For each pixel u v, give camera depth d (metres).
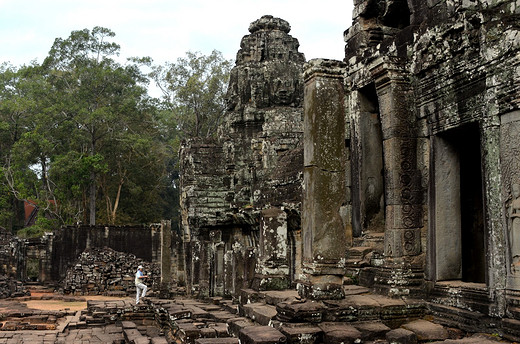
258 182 19.20
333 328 7.57
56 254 36.53
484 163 7.68
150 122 50.62
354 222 11.04
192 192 20.78
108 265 32.38
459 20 8.33
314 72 8.56
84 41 49.84
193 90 42.97
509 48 7.29
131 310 18.67
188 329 10.98
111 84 48.53
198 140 22.22
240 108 23.59
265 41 24.33
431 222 8.91
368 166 11.02
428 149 9.20
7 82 55.56
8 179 46.03
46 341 14.88
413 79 9.52
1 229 36.53
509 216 7.20
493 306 7.35
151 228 37.50
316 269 8.27
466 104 8.16
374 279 9.62
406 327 8.01
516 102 7.16
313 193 8.38
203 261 18.73
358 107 11.11
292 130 22.20
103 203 51.59
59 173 43.25
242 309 10.34
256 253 14.37
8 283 30.59
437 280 8.71
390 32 11.99
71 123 45.88
